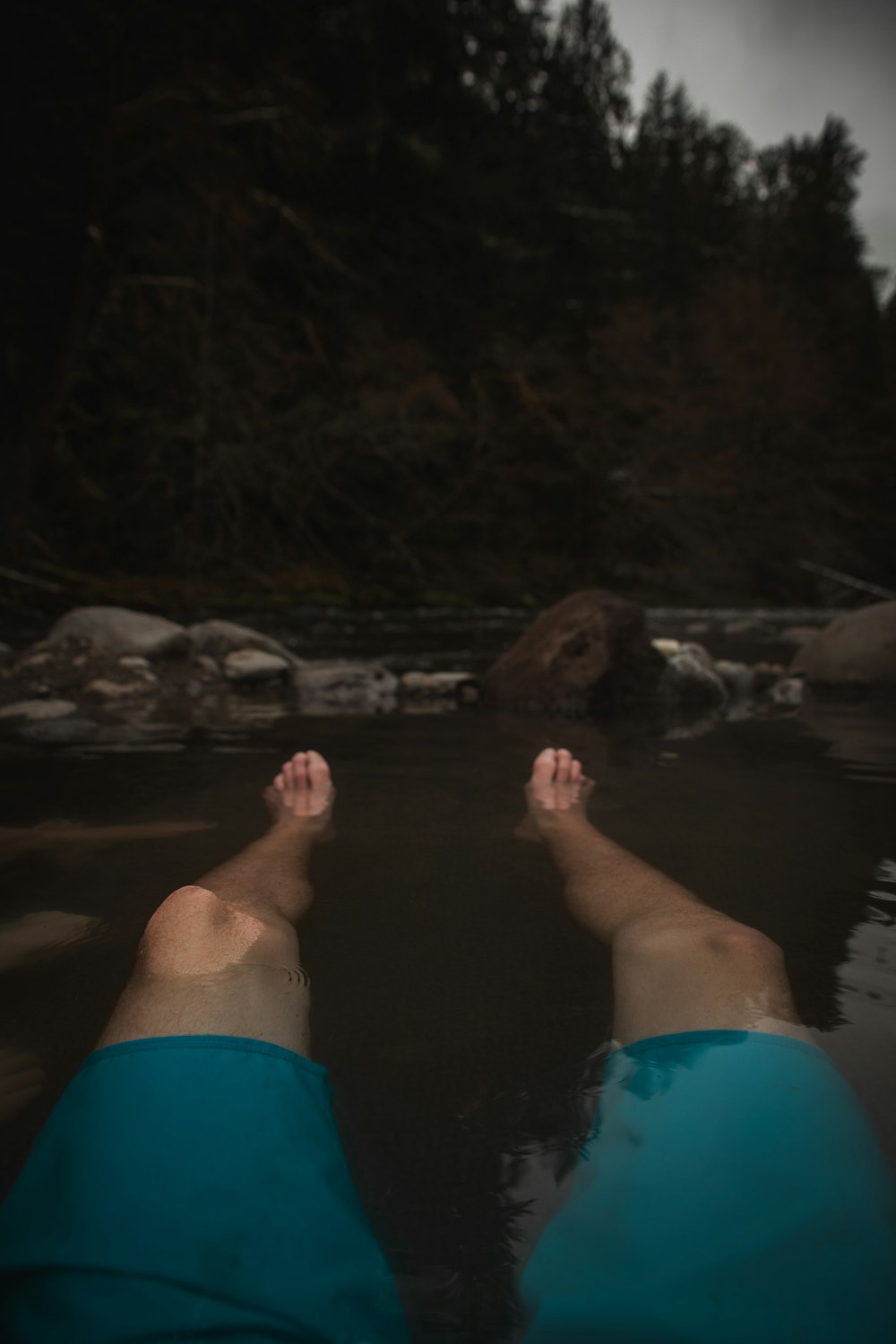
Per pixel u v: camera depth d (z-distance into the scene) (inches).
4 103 409.4
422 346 633.6
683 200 987.3
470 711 151.2
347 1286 26.0
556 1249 27.9
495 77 634.2
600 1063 39.1
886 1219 26.8
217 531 527.8
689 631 359.9
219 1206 27.2
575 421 709.3
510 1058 39.8
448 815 81.5
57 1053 40.3
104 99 430.0
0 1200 30.1
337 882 63.1
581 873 62.7
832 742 122.8
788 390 821.2
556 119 767.7
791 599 777.6
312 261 567.2
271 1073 34.0
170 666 186.5
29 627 305.3
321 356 581.6
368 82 546.3
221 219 507.8
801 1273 25.0
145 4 422.3
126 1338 23.5
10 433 457.4
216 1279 25.0
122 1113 30.8
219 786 93.4
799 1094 32.0
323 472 579.2
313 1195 28.4
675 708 158.1
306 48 505.0
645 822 79.8
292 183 557.0
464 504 668.1
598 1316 25.2
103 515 488.7
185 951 42.4
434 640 302.7
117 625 191.0
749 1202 27.5
